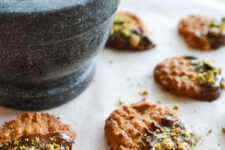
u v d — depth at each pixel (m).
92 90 0.40
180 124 0.35
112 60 0.43
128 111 0.36
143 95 0.39
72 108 0.38
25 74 0.33
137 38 0.43
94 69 0.40
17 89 0.36
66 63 0.33
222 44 0.44
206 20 0.45
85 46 0.33
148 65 0.42
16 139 0.33
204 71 0.40
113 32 0.43
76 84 0.38
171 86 0.39
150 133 0.34
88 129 0.36
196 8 0.49
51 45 0.31
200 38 0.43
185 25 0.45
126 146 0.33
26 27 0.28
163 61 0.41
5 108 0.37
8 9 0.28
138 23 0.45
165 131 0.34
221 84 0.39
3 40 0.29
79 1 0.29
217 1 0.51
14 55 0.31
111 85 0.40
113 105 0.38
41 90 0.36
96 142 0.35
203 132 0.37
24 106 0.37
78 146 0.35
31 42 0.29
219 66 0.42
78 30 0.30
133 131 0.34
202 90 0.39
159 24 0.47
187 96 0.39
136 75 0.41
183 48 0.44
